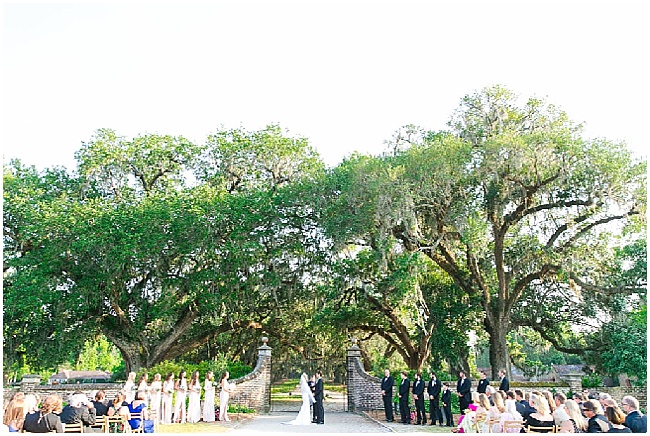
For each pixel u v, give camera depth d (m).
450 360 30.59
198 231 27.50
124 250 25.88
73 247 26.08
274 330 33.34
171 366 24.39
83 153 31.41
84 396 12.58
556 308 29.73
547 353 53.50
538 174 25.25
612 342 27.39
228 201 28.53
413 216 24.19
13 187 29.94
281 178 32.72
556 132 25.44
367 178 25.34
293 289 29.78
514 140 24.05
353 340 26.41
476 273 28.16
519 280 28.16
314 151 33.22
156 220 27.41
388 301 27.62
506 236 29.42
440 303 30.03
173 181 33.19
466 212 25.25
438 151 24.77
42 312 27.47
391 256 26.52
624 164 24.31
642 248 26.55
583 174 24.73
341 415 23.88
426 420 19.95
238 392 24.52
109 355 68.94
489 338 30.94
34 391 21.69
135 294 29.25
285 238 29.09
